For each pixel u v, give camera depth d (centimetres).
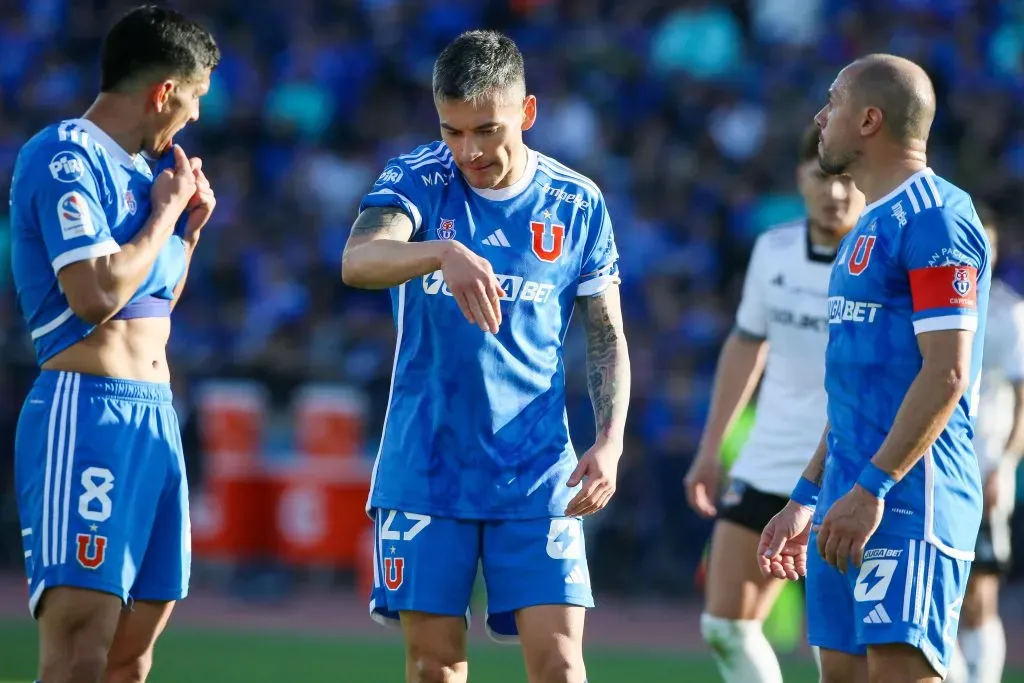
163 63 1599
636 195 5288
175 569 1661
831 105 1617
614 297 1666
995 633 2472
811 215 2094
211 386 4581
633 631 3697
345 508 4316
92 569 1552
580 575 1583
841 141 1600
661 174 5384
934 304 1496
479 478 1580
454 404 1584
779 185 5391
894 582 1517
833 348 1597
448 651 1582
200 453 4350
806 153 2059
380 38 6094
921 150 1588
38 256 1584
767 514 2091
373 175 5641
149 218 1591
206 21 6172
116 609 1580
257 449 4312
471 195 1596
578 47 5956
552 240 1606
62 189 1549
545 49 5969
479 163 1531
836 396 1591
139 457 1598
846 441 1573
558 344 1636
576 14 6109
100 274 1531
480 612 3916
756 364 2206
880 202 1573
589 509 1554
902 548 1520
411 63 6000
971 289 1500
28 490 1584
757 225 5194
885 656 1532
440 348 1584
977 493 1571
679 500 4219
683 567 4209
